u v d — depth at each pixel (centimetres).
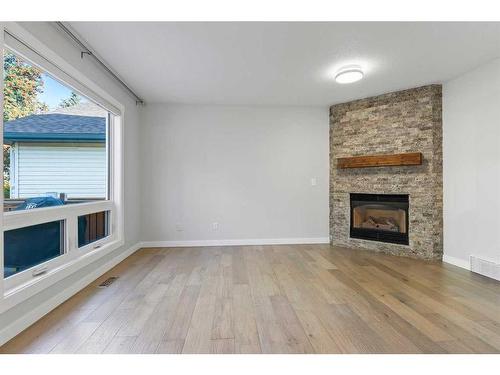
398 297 240
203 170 446
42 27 205
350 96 402
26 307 190
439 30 231
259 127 452
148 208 438
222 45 255
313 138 458
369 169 408
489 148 295
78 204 267
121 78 334
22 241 203
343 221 438
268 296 243
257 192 454
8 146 212
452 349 165
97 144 326
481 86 301
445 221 352
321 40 247
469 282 276
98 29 227
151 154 438
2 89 166
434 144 354
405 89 372
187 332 183
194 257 374
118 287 265
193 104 441
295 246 440
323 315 207
